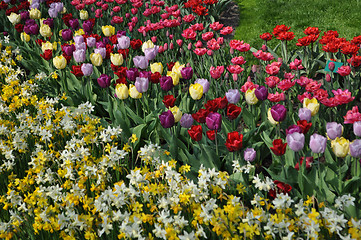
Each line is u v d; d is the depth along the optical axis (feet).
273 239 8.96
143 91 14.32
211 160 12.24
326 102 12.17
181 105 15.90
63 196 10.46
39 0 28.14
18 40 25.70
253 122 14.01
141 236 9.12
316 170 11.18
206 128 13.87
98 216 9.75
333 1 28.63
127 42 18.15
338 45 16.83
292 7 29.01
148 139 14.67
